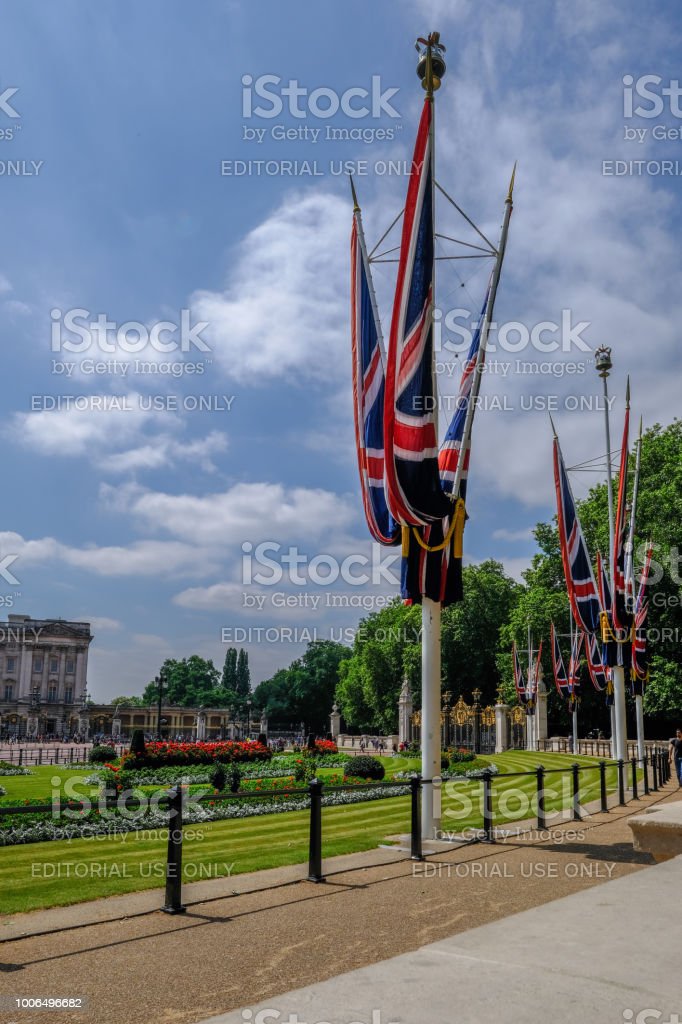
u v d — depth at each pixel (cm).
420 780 1417
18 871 1300
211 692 17938
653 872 684
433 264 1545
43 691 15850
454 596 1689
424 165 1539
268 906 1016
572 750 5612
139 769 3500
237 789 2620
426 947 471
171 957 794
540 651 6178
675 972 423
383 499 1828
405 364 1547
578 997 387
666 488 4953
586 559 3322
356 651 10012
